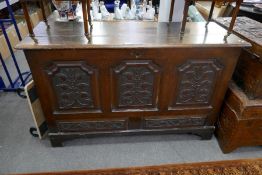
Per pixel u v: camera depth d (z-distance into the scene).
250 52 1.32
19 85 2.23
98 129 1.52
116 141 1.63
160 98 1.40
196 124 1.57
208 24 1.49
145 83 1.32
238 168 1.46
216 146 1.62
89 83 1.28
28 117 1.86
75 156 1.51
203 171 1.43
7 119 1.83
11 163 1.46
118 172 1.41
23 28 3.04
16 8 3.20
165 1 1.65
